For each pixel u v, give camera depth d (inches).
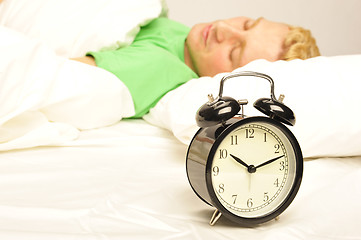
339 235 29.6
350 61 47.3
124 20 68.1
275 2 102.3
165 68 63.2
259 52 67.8
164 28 76.3
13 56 46.5
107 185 36.7
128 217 30.3
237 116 30.7
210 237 27.5
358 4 99.4
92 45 67.3
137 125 58.1
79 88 51.3
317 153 44.5
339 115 43.3
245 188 29.8
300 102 43.5
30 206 30.3
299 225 30.0
